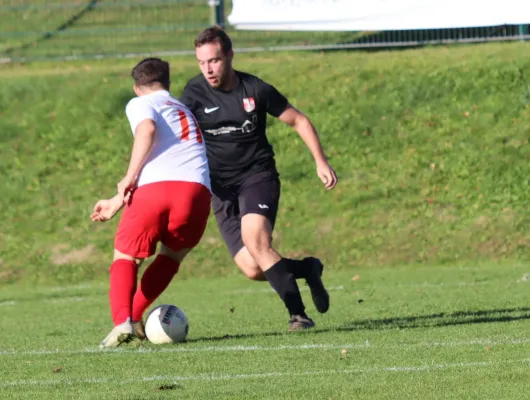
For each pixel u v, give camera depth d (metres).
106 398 18.00
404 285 44.81
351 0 70.12
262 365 21.41
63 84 73.44
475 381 18.50
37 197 61.81
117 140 67.19
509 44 75.69
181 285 50.41
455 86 69.25
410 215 58.12
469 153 62.88
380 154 63.72
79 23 86.56
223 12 78.50
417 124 66.19
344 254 55.53
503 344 23.22
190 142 24.77
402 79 70.50
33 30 86.06
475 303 35.00
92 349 25.30
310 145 27.92
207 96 27.67
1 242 57.91
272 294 44.06
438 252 54.97
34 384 19.94
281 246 56.41
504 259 54.19
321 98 69.56
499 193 59.31
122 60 79.38
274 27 71.12
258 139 27.91
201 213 24.61
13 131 68.19
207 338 27.02
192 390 18.58
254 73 73.38
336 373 19.98
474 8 68.00
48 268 55.53
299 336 26.33
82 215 60.03
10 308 42.62
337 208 59.09
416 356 21.88
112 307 24.55
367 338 25.36
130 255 24.48
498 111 66.56
